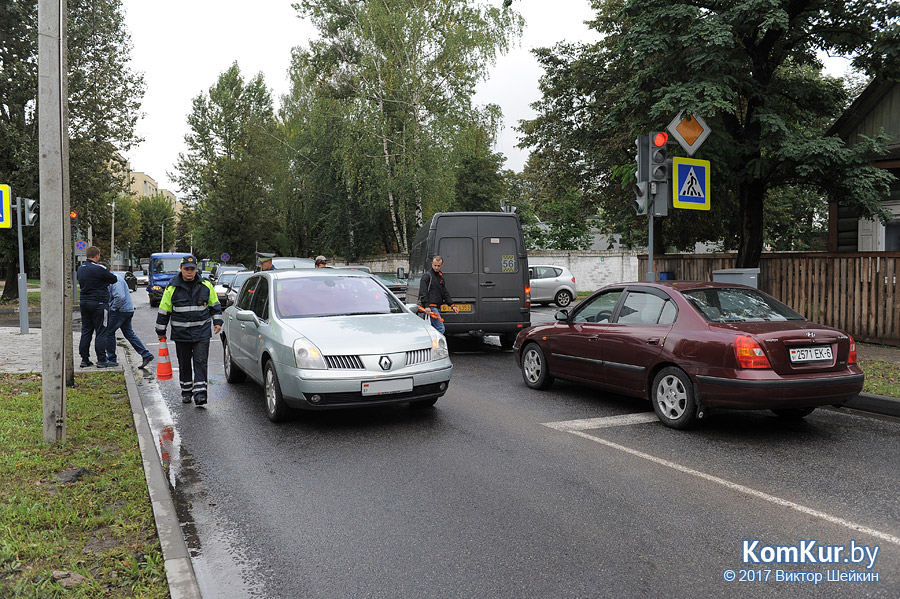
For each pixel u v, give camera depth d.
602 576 3.51
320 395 6.54
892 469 5.30
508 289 12.61
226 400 8.41
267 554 3.84
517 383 9.45
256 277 8.98
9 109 24.36
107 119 26.41
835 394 6.10
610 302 7.84
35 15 24.56
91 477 5.02
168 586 3.29
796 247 36.66
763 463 5.48
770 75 13.66
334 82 35.31
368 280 8.50
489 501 4.64
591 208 25.78
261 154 53.16
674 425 6.61
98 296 10.69
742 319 6.59
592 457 5.68
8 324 18.77
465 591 3.36
